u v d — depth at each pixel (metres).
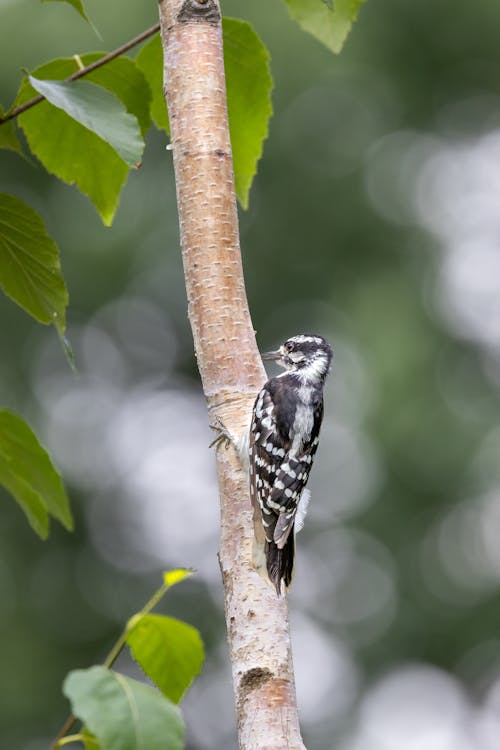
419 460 18.39
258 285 20.56
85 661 18.98
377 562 18.80
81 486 19.48
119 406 20.19
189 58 5.49
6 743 18.39
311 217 20.38
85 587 19.17
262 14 19.39
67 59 5.52
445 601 18.56
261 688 4.81
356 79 19.89
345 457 18.78
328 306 20.25
